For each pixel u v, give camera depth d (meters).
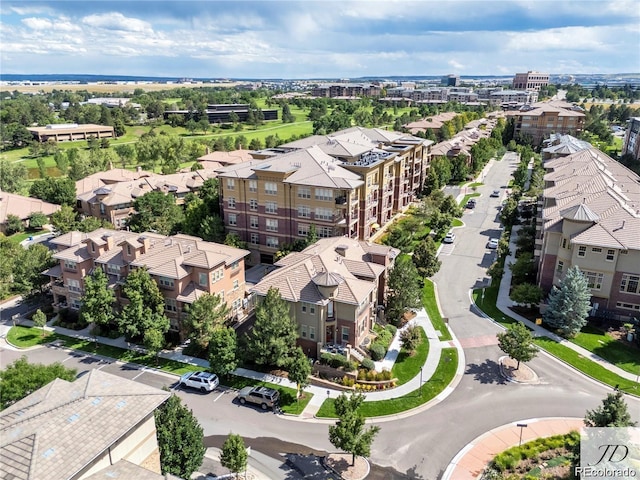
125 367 49.50
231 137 185.88
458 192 114.38
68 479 22.77
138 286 51.66
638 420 38.47
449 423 39.34
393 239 75.19
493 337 52.16
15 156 171.12
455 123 178.75
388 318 55.34
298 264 50.81
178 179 105.88
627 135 140.75
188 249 55.50
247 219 77.75
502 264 70.06
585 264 53.47
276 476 34.19
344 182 69.56
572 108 191.88
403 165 96.69
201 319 49.75
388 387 44.41
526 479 31.98
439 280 67.00
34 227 95.69
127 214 93.69
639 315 52.28
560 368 46.25
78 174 123.94
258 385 45.34
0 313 62.88
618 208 56.03
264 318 45.38
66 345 54.28
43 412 26.19
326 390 44.38
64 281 60.00
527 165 133.12
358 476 33.97
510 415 40.03
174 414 31.75
